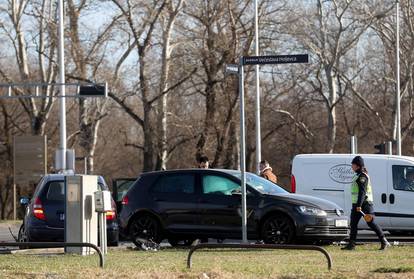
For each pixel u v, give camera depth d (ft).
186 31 300.20
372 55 386.52
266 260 89.40
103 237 98.89
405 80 350.43
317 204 113.09
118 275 73.61
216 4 290.35
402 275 71.46
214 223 115.65
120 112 447.42
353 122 395.55
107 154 453.58
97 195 98.43
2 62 383.04
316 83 385.50
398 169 137.80
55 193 118.42
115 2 309.01
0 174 381.40
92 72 317.01
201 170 118.52
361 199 106.83
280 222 112.16
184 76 300.40
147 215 119.14
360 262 86.38
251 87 302.45
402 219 136.56
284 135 389.60
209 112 298.97
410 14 354.13
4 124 379.14
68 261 89.45
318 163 141.69
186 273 74.33
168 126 318.24
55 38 310.24
